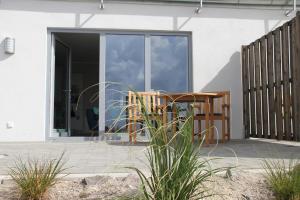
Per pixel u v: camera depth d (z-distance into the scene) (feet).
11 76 25.04
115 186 8.95
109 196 8.09
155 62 26.84
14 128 24.77
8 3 25.41
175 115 7.64
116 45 26.48
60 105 27.27
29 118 24.95
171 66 26.96
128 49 26.58
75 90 38.86
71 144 21.88
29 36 25.48
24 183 8.19
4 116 24.76
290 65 20.92
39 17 25.66
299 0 28.02
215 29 27.27
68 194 8.53
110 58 26.32
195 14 27.12
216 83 27.02
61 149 18.49
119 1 26.32
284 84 21.31
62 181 9.61
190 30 27.02
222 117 22.00
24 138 24.79
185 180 6.68
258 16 27.73
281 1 27.73
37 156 15.19
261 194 8.48
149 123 6.80
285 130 21.17
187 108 7.57
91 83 39.45
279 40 22.09
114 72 26.27
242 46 27.09
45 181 8.39
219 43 27.25
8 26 25.34
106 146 20.15
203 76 26.96
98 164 12.87
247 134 26.16
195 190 7.04
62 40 28.32
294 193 8.11
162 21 26.81
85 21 26.03
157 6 26.78
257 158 14.23
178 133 6.74
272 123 22.61
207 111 20.39
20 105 24.95
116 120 7.42
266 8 27.78
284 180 8.45
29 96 25.09
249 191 8.62
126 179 9.52
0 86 24.90
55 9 25.82
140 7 26.61
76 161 13.71
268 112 23.38
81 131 35.12
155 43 26.91
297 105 19.89
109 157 14.96
